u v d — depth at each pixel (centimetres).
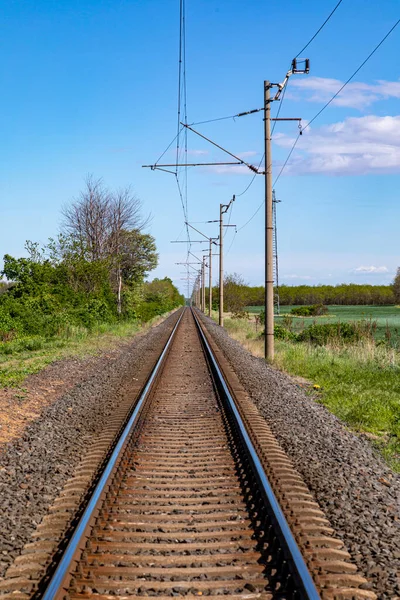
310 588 430
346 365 1822
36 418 1104
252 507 624
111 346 2645
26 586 459
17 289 3108
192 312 8738
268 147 2075
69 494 666
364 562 504
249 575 480
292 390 1442
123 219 4253
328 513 613
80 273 3638
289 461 792
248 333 3434
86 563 491
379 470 803
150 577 478
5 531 564
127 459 801
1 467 768
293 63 1892
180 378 1619
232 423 1013
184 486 701
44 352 2202
